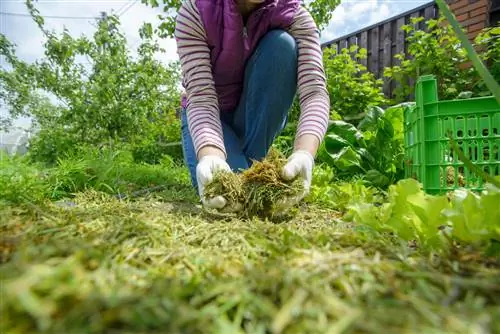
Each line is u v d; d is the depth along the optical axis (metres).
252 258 0.77
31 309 0.37
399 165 2.63
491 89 0.78
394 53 4.85
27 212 1.10
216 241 0.93
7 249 0.63
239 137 2.08
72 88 4.48
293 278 0.53
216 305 0.50
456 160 1.74
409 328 0.41
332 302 0.46
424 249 0.86
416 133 1.99
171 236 0.97
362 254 0.68
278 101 1.78
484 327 0.42
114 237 0.83
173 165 3.77
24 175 1.53
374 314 0.43
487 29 3.61
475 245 0.78
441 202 0.87
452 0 4.35
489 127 1.67
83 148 3.44
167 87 4.98
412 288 0.57
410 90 3.97
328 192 1.79
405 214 0.95
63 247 0.61
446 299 0.51
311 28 1.72
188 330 0.41
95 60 4.51
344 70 4.00
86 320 0.40
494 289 0.54
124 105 4.48
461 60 3.65
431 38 3.78
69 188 1.97
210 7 1.62
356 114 3.88
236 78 1.88
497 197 0.81
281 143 3.07
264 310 0.46
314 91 1.64
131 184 2.35
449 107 1.74
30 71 4.57
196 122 1.60
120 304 0.42
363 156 2.76
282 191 1.32
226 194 1.30
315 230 1.04
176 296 0.47
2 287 0.42
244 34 1.70
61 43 4.37
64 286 0.43
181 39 1.67
